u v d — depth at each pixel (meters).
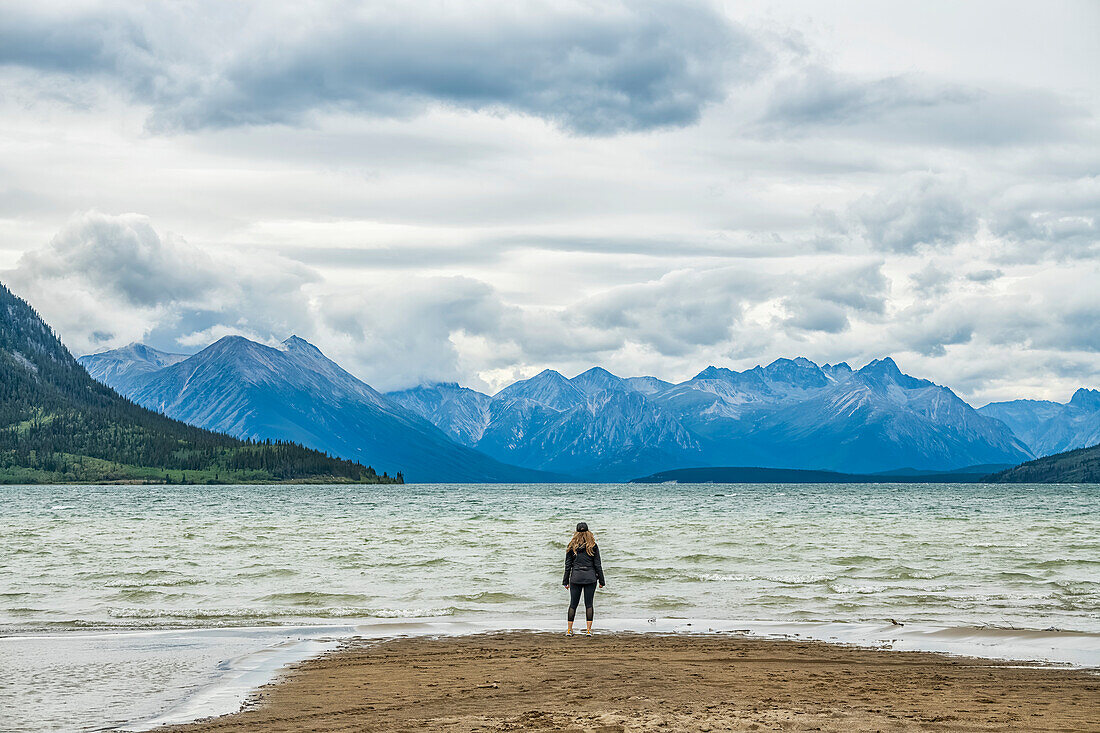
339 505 181.62
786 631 29.52
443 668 23.48
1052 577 43.06
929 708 18.53
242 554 57.22
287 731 17.34
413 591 39.47
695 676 22.16
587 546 29.44
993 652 25.69
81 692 21.05
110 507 163.50
